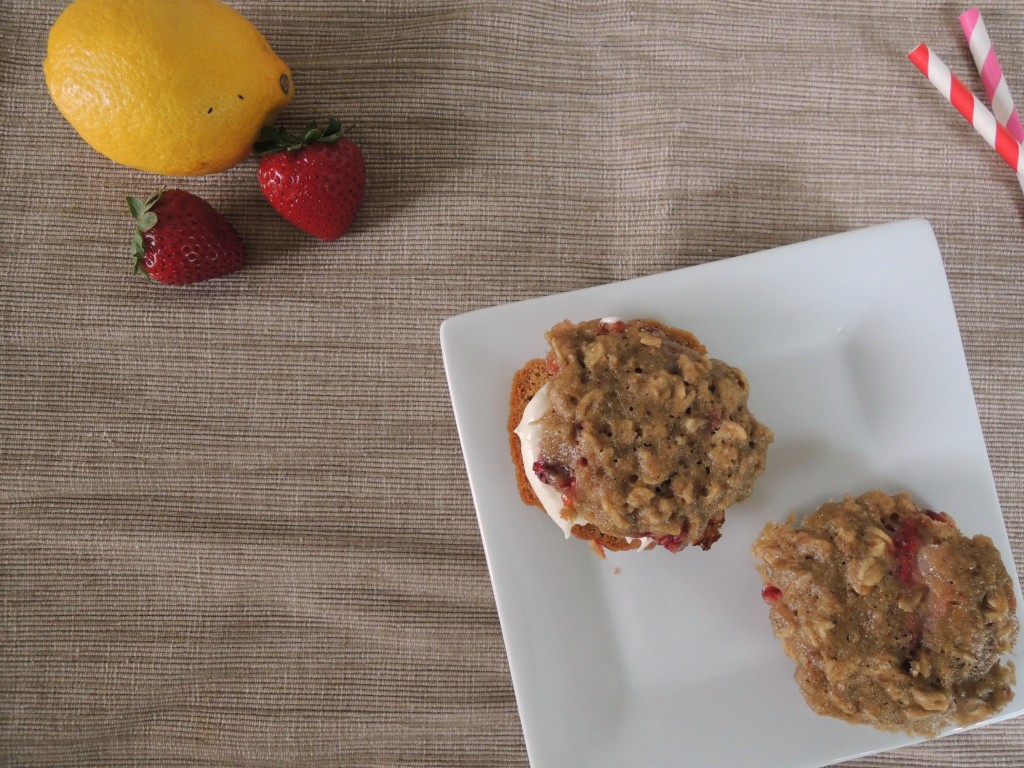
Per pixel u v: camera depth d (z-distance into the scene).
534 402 0.36
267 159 0.38
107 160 0.40
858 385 0.38
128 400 0.40
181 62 0.35
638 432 0.34
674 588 0.38
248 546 0.40
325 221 0.39
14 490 0.40
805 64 0.41
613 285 0.37
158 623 0.40
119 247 0.40
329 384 0.40
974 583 0.35
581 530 0.37
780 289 0.38
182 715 0.40
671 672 0.38
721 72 0.41
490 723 0.40
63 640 0.40
